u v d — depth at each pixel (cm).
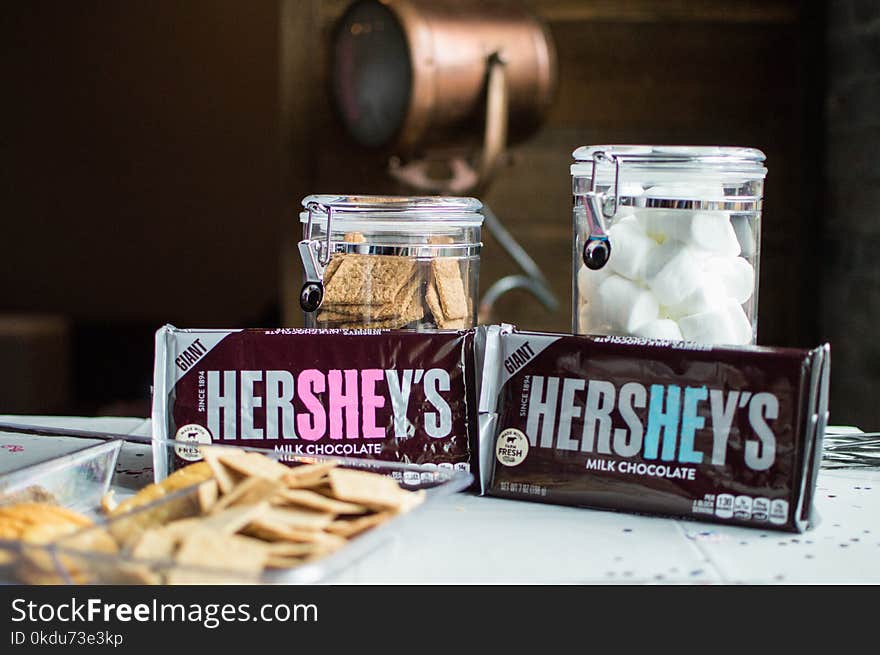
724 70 244
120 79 564
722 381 99
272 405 106
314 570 81
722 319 105
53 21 561
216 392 106
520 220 252
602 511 102
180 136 566
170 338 107
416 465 100
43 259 583
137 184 573
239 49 556
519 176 251
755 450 98
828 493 108
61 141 572
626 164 106
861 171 216
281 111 254
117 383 509
